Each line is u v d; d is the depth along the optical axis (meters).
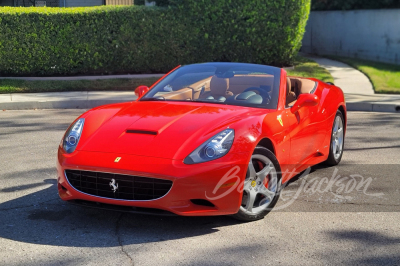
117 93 11.53
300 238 3.79
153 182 3.67
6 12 12.69
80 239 3.69
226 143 3.86
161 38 13.80
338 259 3.42
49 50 13.13
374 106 10.39
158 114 4.35
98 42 13.41
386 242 3.73
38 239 3.68
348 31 19.73
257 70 5.27
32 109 10.20
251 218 4.11
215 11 13.97
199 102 4.77
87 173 3.83
